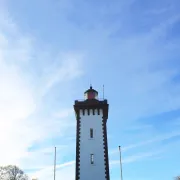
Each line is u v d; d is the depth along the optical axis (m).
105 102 47.41
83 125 45.72
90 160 42.53
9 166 70.19
